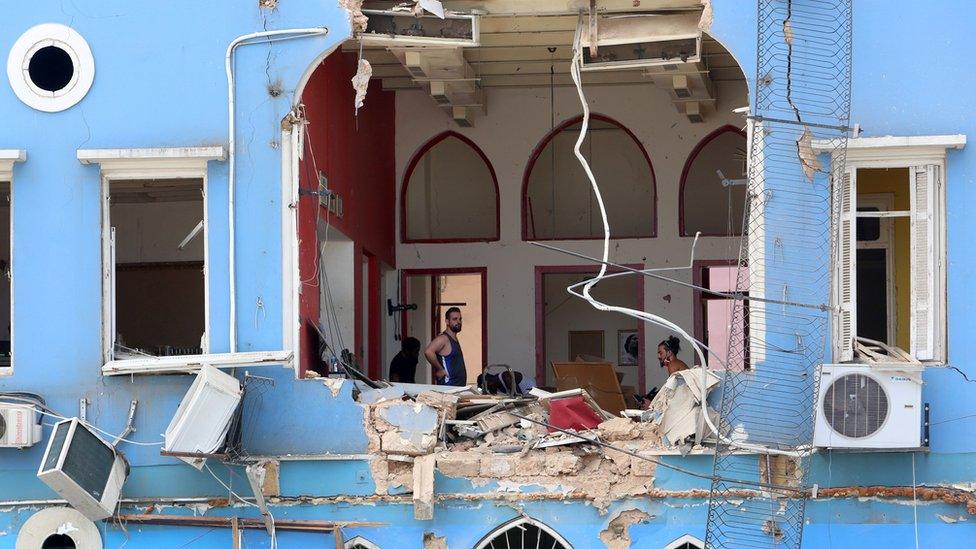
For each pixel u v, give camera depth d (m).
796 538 13.65
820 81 13.90
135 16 14.59
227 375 13.50
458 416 14.78
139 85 14.54
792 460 13.67
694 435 13.85
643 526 13.95
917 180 13.96
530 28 17.31
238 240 14.30
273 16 14.46
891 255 16.88
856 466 13.76
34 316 14.44
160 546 14.24
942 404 13.75
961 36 13.91
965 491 13.64
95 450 13.67
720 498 13.77
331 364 15.39
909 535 13.70
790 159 13.84
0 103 14.60
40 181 14.52
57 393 14.34
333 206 16.89
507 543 14.09
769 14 13.97
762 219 13.82
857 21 13.99
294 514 14.14
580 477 14.03
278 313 14.22
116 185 18.53
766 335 13.75
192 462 13.73
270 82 14.44
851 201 13.95
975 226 13.84
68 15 14.63
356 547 14.10
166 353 17.33
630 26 14.79
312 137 15.69
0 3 14.66
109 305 14.51
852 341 13.80
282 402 14.16
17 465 14.30
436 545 14.04
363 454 14.11
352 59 18.36
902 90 13.91
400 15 14.84
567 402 14.48
